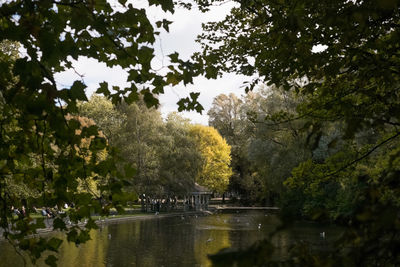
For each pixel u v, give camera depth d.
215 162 55.50
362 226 1.67
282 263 2.05
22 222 3.11
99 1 2.69
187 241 23.23
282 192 29.89
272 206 53.50
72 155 2.96
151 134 47.06
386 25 4.03
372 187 1.75
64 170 2.98
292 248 2.17
